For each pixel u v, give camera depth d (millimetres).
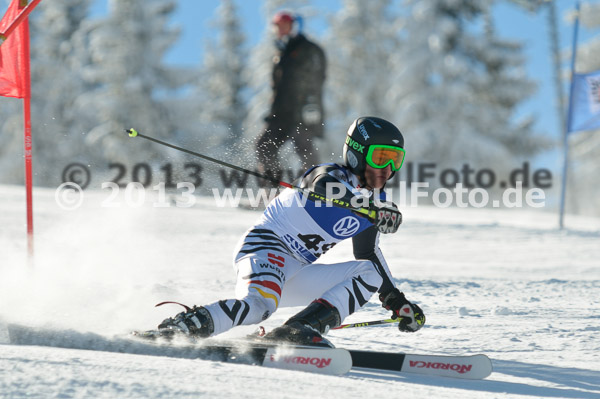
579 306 16656
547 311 15773
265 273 11086
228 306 10359
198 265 23594
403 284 20094
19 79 17281
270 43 126062
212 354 9445
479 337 12883
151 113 126062
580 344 12242
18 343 9539
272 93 43188
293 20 42125
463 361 9797
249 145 20781
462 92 115812
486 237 37688
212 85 153250
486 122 117812
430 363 9930
